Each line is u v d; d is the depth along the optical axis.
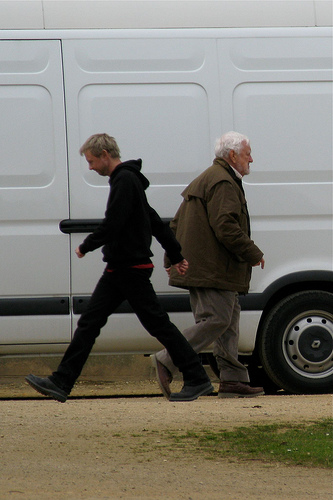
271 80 30.58
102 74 29.97
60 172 29.64
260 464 18.52
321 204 30.52
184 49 30.34
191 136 30.19
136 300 23.98
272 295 30.75
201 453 19.48
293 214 30.44
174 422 23.39
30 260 29.45
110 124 29.91
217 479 17.11
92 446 20.16
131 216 23.86
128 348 30.12
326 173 30.64
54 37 29.91
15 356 29.95
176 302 29.95
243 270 27.83
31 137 29.66
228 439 20.94
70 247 29.62
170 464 18.42
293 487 16.53
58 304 29.53
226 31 30.55
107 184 29.83
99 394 34.50
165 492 15.98
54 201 29.61
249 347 30.50
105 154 24.36
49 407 26.56
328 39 30.92
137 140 29.98
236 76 30.47
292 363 30.77
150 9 30.47
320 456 19.12
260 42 30.64
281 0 31.00
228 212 26.98
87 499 15.25
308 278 30.34
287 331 30.77
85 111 29.83
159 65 30.19
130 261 23.83
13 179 29.55
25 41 29.81
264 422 23.31
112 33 30.11
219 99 30.33
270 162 30.42
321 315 30.89
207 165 30.17
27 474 17.33
